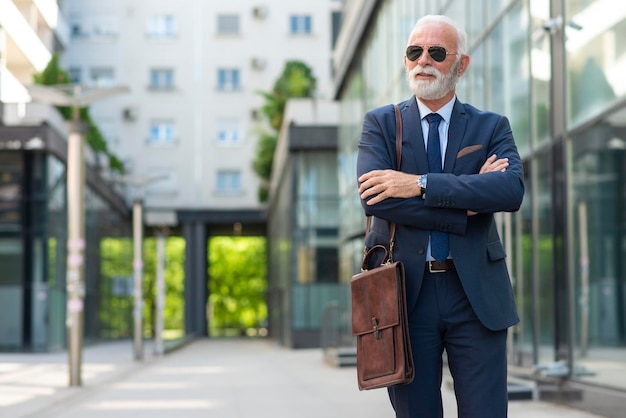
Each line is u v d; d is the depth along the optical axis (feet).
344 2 93.56
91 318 137.80
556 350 35.86
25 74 129.80
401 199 11.80
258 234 199.52
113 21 178.40
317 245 115.44
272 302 167.22
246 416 33.99
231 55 179.93
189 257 178.91
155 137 178.70
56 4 142.72
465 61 12.51
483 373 11.93
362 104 82.48
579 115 34.40
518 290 40.16
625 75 30.32
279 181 142.51
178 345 126.11
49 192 106.63
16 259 105.81
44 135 103.24
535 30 37.88
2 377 59.62
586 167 33.65
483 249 12.05
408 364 11.79
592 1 32.91
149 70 179.01
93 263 138.62
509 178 11.88
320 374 60.64
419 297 12.03
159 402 40.45
